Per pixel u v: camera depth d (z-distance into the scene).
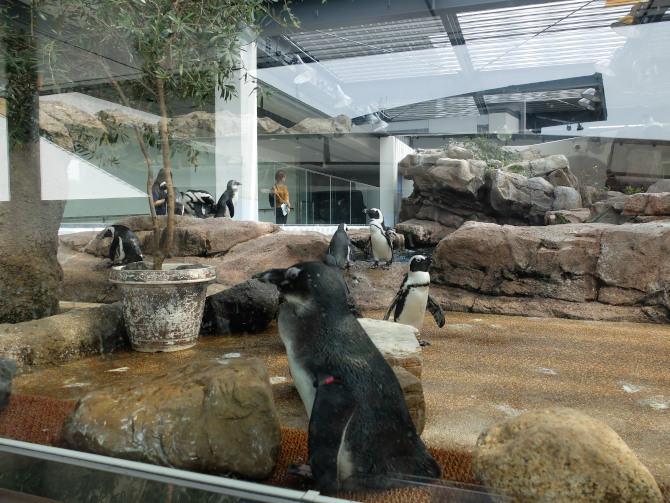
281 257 2.77
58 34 2.49
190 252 2.96
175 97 2.70
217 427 1.52
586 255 3.76
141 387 1.75
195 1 2.37
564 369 1.97
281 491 1.33
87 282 3.14
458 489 1.22
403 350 1.94
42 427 1.75
